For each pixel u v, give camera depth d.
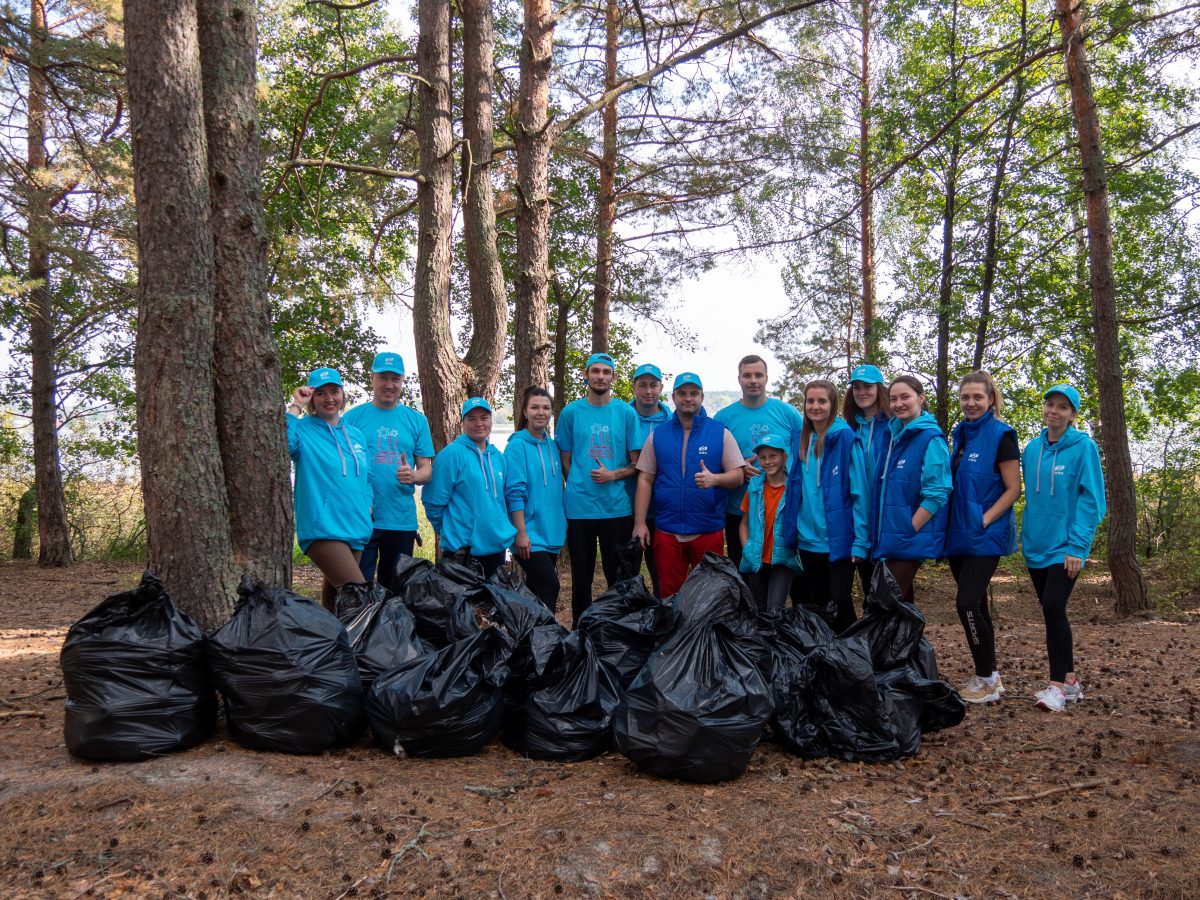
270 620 4.19
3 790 3.66
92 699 3.96
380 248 18.75
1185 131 10.95
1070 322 15.76
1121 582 10.01
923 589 12.20
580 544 6.19
